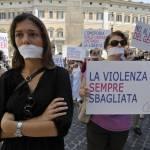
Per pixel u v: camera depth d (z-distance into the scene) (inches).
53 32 3550.7
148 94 160.9
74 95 457.4
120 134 167.3
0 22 3678.6
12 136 101.0
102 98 159.3
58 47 3533.5
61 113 101.0
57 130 100.3
